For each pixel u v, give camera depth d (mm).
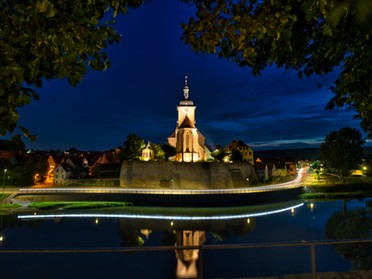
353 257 29062
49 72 4004
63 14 4027
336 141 95688
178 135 98375
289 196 78500
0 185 85562
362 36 4637
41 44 3799
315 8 3658
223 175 91875
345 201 70250
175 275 25422
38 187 85688
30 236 41625
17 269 26906
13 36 3740
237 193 71438
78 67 4059
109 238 41031
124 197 72500
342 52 5320
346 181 105500
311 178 119312
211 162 91438
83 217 54969
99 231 44750
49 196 70750
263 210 61875
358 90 5273
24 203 67688
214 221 52000
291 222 49156
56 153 161250
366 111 5031
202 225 49000
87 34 4160
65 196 71625
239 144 128875
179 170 90375
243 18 4211
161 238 41500
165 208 66000
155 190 76688
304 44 5922
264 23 4039
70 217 54844
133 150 104000
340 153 94812
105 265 28000
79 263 28375
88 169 112875
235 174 94250
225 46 4840
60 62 3902
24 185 88125
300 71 6652
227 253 31469
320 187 90000
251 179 100000
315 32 5559
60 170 98625
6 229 45375
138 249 6312
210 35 4586
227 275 25609
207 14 4664
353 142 95375
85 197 72438
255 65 6535
